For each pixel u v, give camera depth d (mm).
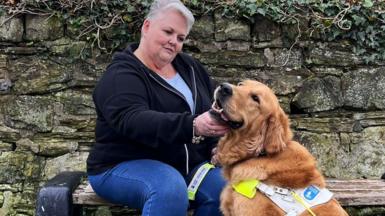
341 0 4574
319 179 3078
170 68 3582
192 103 3531
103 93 3213
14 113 4422
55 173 4418
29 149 4426
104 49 4438
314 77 4582
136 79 3242
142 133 2994
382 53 4582
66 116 4449
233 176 3131
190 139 2961
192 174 3502
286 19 4520
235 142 3156
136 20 4422
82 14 4418
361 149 4574
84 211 4316
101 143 3377
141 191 3143
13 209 4387
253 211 2961
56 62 4449
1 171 4395
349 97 4602
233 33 4520
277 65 4570
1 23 4391
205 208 3416
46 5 4379
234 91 3045
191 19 3385
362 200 3602
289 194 2955
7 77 4430
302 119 4562
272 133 3076
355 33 4570
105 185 3314
